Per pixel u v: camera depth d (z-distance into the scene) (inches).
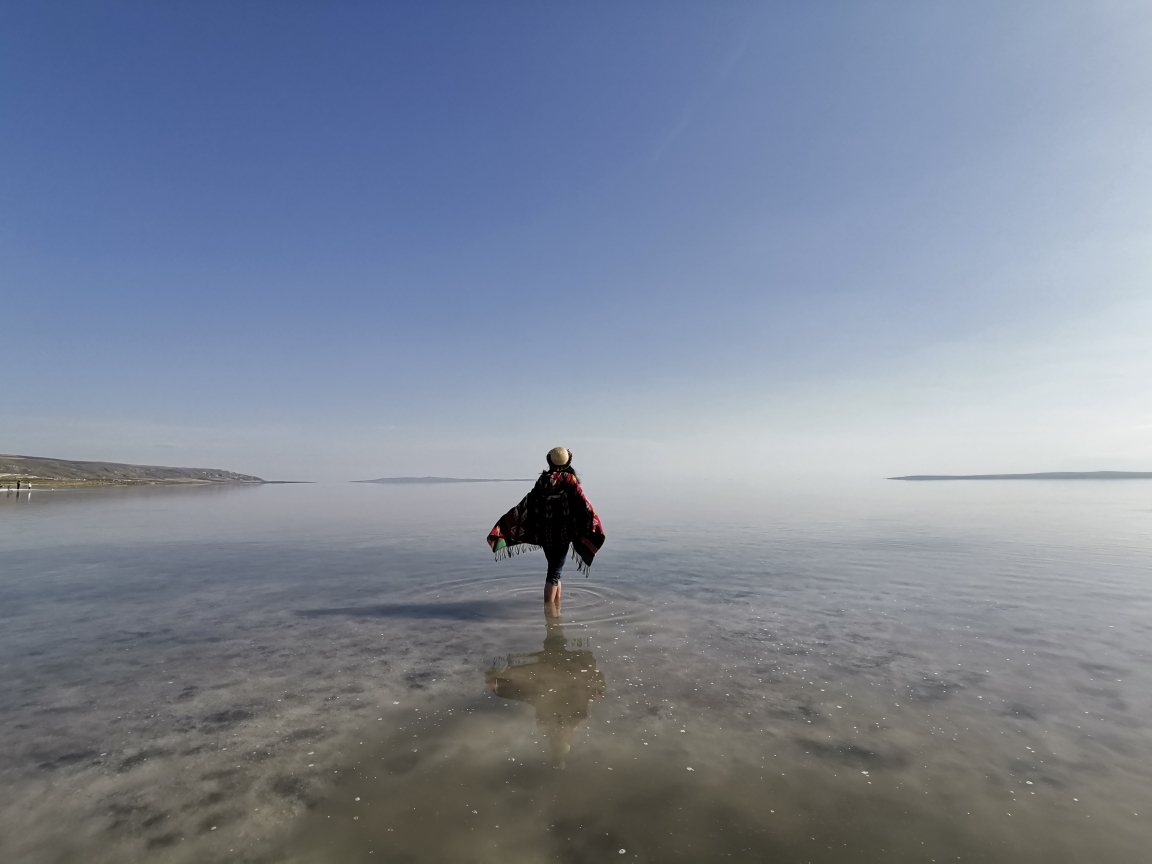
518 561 275.6
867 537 367.2
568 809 72.7
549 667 127.0
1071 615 170.2
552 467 201.9
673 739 92.0
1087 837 66.9
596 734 93.7
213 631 157.3
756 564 263.6
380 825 69.5
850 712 102.3
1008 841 66.2
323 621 167.6
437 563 269.9
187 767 83.6
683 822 70.1
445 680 119.3
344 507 716.7
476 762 84.7
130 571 248.7
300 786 78.3
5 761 85.5
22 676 121.9
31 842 66.4
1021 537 363.9
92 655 136.0
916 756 86.3
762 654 135.6
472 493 1455.5
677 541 348.2
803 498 876.6
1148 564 259.1
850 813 71.8
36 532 394.0
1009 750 88.0
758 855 64.0
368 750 88.6
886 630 155.8
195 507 671.1
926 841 66.4
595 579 229.5
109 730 96.0
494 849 65.1
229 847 65.6
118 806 73.7
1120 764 83.6
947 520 485.4
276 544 339.3
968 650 137.6
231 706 106.0
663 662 130.2
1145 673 121.1
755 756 86.4
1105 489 1439.5
